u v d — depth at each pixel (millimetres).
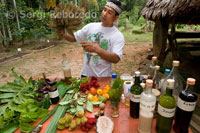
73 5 1400
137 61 4926
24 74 4027
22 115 997
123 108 1168
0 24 7332
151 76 1237
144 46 7156
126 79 1477
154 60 1208
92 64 1831
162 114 846
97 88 1469
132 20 17047
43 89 1352
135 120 1030
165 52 4023
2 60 5273
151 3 3559
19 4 8320
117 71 4086
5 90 1234
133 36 10258
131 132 929
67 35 1469
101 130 910
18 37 7492
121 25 14836
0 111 1058
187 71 3533
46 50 6859
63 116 1062
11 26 7754
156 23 3812
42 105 1163
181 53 4746
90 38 1800
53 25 1415
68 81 1558
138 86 983
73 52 6414
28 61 5195
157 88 1162
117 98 990
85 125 958
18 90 1272
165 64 4152
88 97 1243
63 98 1278
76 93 1331
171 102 806
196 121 1814
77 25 1427
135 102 994
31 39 7965
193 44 5883
